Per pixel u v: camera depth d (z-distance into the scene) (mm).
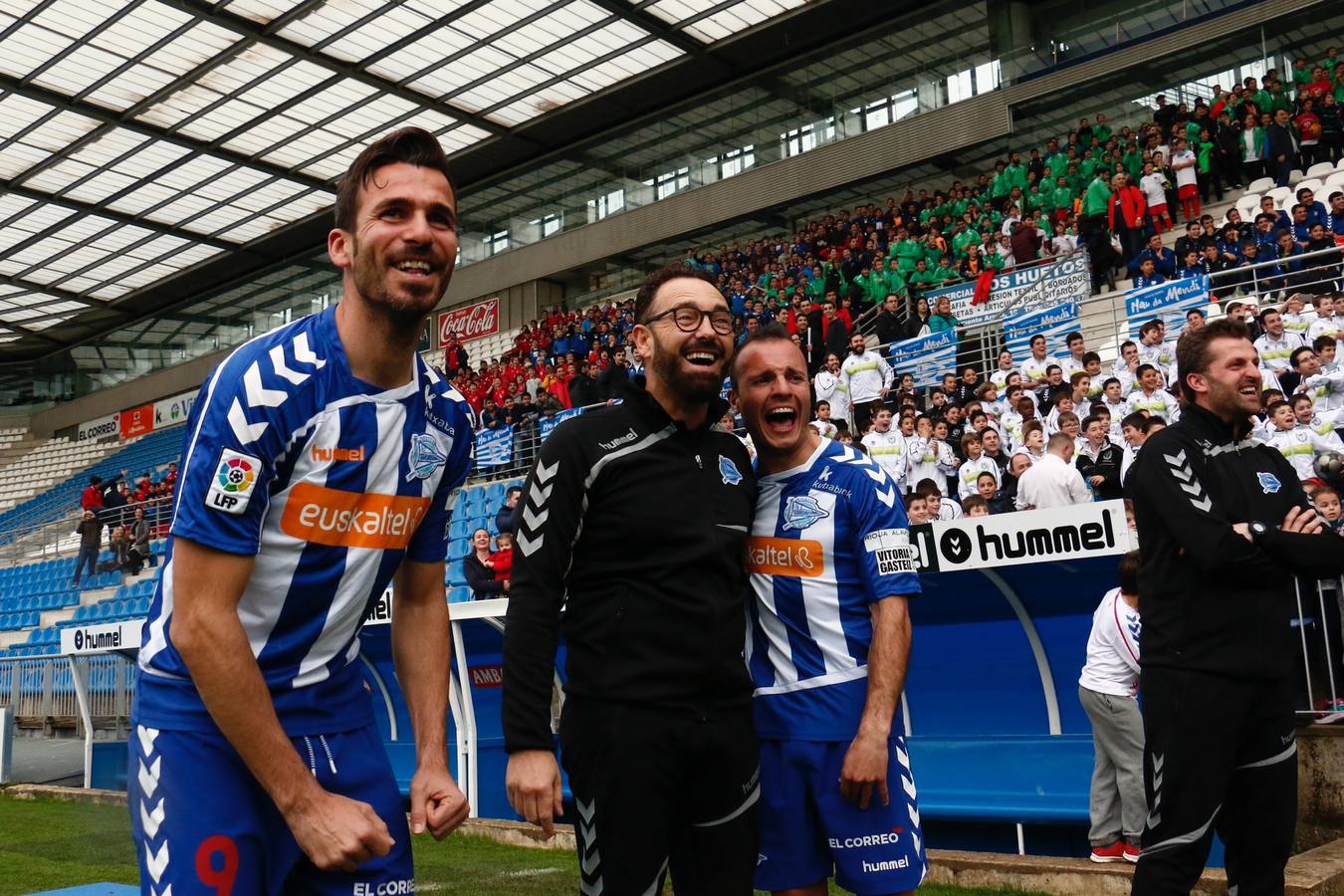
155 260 28422
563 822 5867
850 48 20984
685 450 2391
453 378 23031
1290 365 9672
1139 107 18062
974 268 15289
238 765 1854
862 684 2611
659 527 2295
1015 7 19141
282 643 1922
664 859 2260
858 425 12250
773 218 22547
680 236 23062
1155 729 2820
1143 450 2930
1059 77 18422
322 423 1871
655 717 2238
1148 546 2910
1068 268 13109
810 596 2641
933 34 20047
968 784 5285
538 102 22859
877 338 15492
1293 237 11656
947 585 5469
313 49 19719
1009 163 17609
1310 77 15539
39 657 11828
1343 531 5516
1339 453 7273
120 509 22688
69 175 23578
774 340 2695
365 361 1925
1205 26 17109
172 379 31109
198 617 1750
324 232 27531
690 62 21672
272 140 22828
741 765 2326
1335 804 4594
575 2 19000
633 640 2271
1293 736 2818
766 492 2721
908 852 2551
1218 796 2730
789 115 21656
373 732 2064
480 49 20344
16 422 34500
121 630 7254
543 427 16484
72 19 18062
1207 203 15336
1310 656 5199
